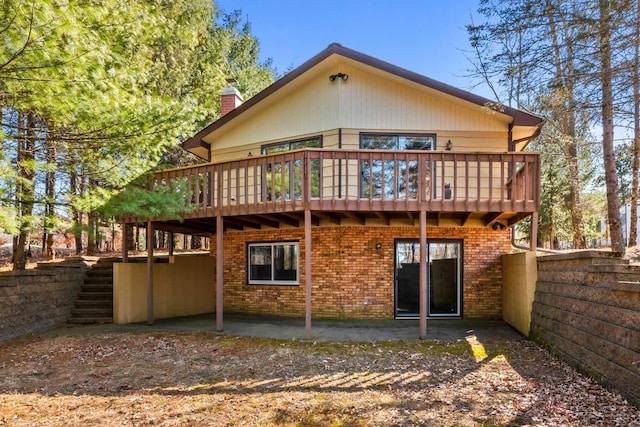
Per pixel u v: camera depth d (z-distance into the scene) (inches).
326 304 415.2
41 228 253.8
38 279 373.7
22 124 278.8
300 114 445.1
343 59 415.2
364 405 193.3
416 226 417.1
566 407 182.4
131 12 259.6
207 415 184.1
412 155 332.8
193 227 461.7
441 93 409.1
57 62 203.0
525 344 298.5
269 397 205.0
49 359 276.2
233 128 492.7
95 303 427.2
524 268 328.8
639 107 354.3
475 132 419.5
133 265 420.2
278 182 419.5
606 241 909.8
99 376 240.1
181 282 465.1
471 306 411.8
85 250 765.9
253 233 465.1
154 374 243.1
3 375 242.2
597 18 304.5
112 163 263.3
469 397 200.2
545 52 355.3
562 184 671.8
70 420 179.0
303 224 431.2
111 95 234.7
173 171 389.1
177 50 605.3
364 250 414.6
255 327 373.1
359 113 421.1
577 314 242.1
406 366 251.6
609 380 198.2
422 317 322.3
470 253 415.8
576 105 363.3
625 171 705.6
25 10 181.8
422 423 172.7
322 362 261.4
